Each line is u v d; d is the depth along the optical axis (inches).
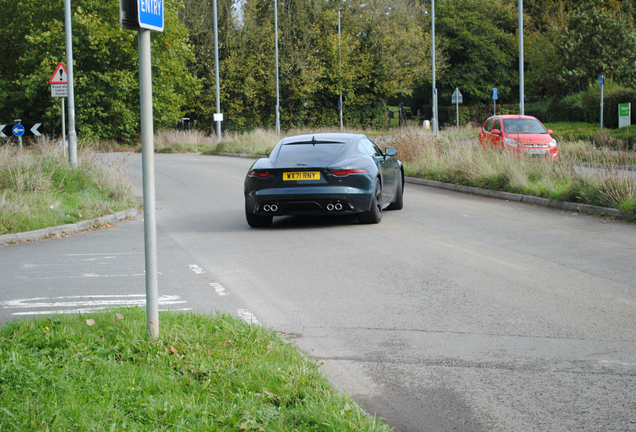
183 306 252.5
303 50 2199.8
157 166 1016.2
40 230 441.4
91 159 687.7
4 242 419.5
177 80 1583.4
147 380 157.2
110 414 137.1
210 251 372.2
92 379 157.2
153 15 176.6
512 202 554.3
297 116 2271.2
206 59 2110.0
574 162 593.0
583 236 391.2
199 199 631.2
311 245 379.9
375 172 438.3
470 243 374.9
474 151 715.4
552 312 236.8
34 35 1411.2
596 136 1053.8
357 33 2348.7
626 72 1726.1
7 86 1529.3
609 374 176.6
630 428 144.4
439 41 2325.3
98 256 367.2
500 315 234.4
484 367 184.4
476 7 2448.3
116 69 1482.5
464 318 231.8
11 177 549.0
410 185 705.0
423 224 446.6
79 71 1446.9
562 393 164.6
